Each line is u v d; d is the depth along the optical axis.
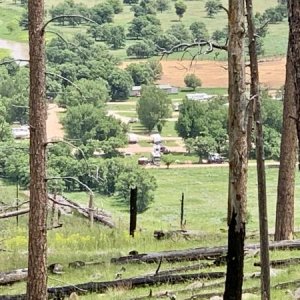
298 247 21.19
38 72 14.45
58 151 49.38
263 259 13.50
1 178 56.84
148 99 143.88
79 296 16.52
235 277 13.60
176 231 25.78
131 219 26.75
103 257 21.19
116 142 111.19
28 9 14.35
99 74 122.06
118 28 161.62
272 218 62.56
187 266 18.64
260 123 13.23
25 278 18.70
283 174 23.80
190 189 109.00
